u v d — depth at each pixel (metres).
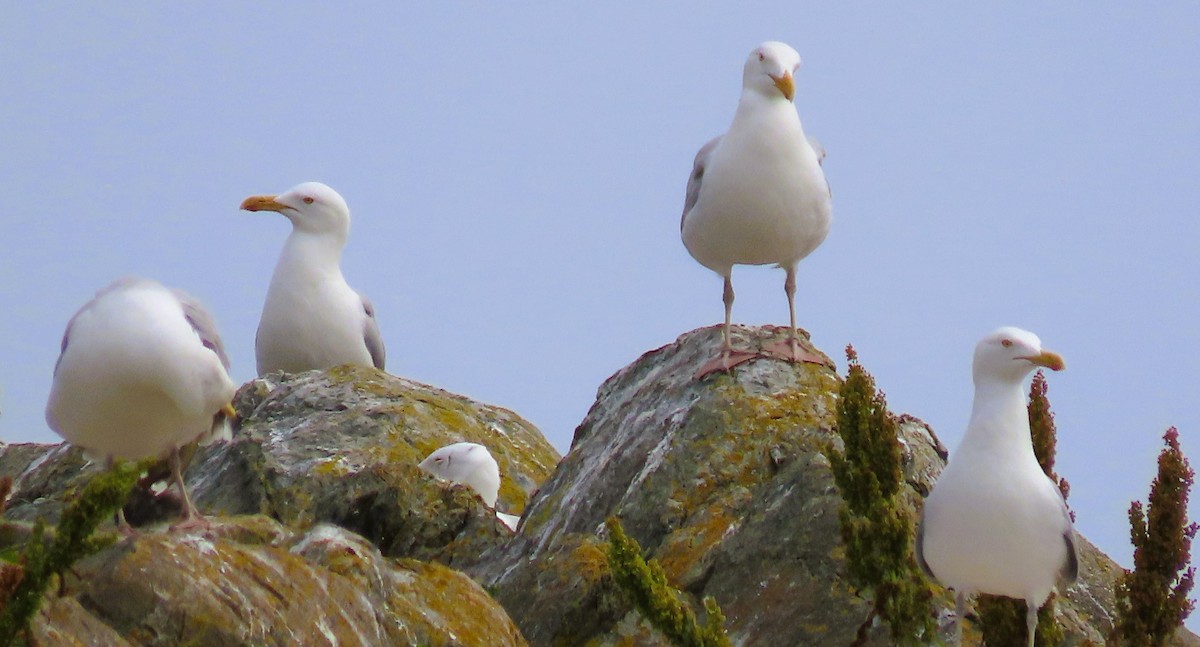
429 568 15.39
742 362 19.38
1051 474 15.83
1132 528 15.12
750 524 17.11
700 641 13.16
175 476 15.44
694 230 19.38
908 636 14.84
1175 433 15.09
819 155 19.92
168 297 14.53
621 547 13.33
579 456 20.12
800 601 16.16
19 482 23.02
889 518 14.82
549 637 16.36
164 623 13.15
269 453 21.70
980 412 14.29
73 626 12.72
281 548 14.54
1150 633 14.95
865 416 15.05
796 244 19.22
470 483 21.59
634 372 21.22
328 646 13.59
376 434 22.78
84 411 14.37
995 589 14.41
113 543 12.32
